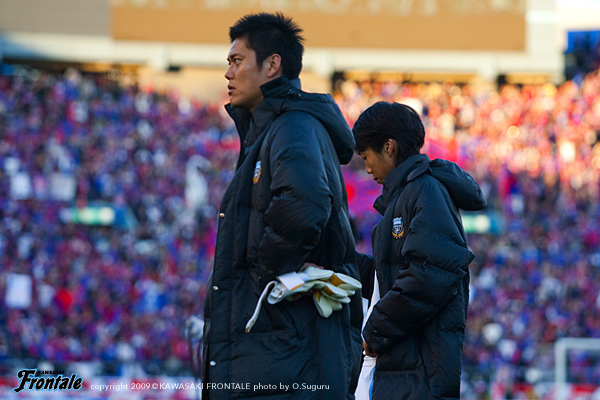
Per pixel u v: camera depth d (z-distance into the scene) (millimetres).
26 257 81688
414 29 125125
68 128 104625
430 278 11727
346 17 124562
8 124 103250
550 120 116875
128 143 103438
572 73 126125
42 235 86750
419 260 11891
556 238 95188
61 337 68375
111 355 66688
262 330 11789
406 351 12195
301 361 11711
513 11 124875
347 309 12242
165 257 84938
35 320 70188
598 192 104188
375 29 124875
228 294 12016
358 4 124812
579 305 80812
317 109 12547
